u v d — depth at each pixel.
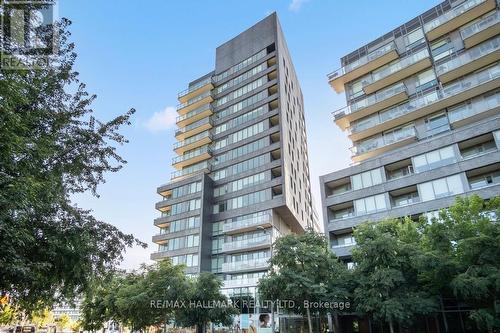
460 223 19.80
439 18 37.81
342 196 35.75
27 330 77.88
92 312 38.75
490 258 17.50
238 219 51.81
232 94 64.81
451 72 34.28
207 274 30.11
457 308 24.88
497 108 30.41
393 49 39.25
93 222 13.63
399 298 20.39
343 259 33.09
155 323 33.34
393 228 24.12
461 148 31.44
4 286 11.18
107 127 14.44
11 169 9.70
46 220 11.78
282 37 66.19
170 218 58.31
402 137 35.56
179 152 67.06
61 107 13.16
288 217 51.75
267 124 56.09
